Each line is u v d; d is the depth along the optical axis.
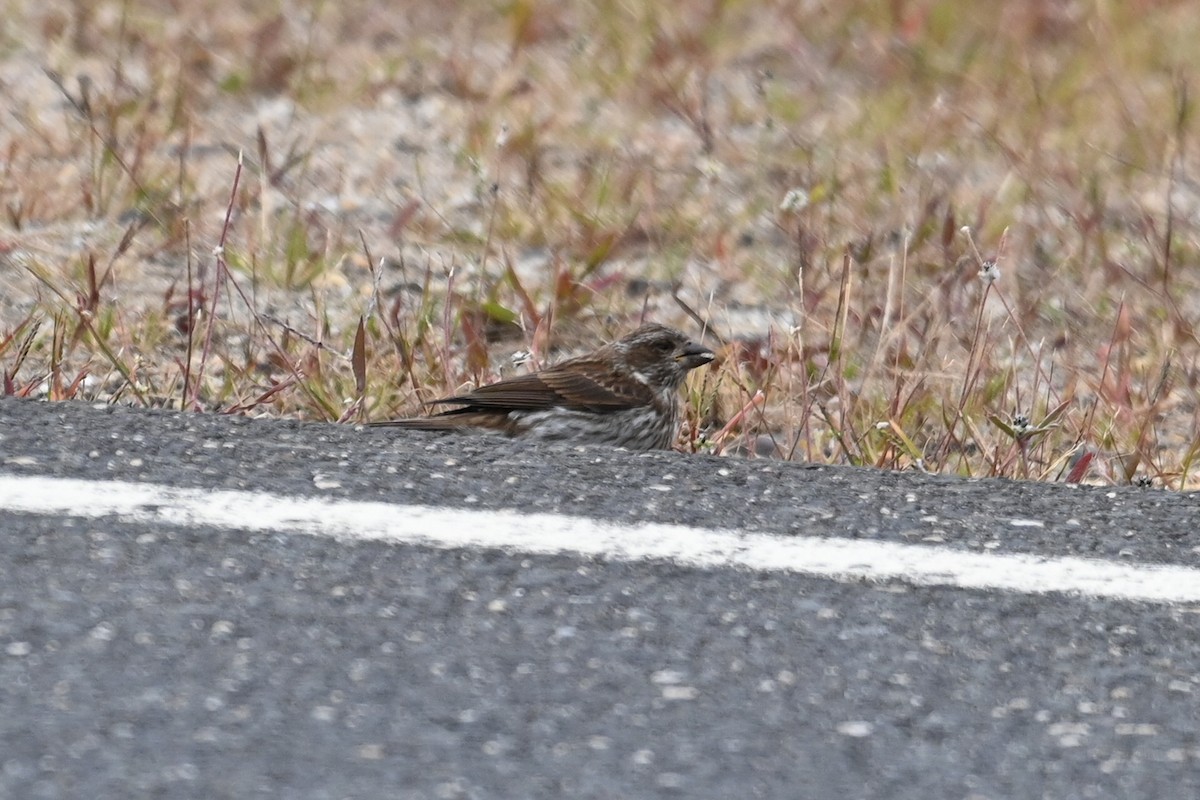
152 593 6.92
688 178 15.69
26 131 15.76
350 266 13.52
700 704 6.32
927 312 12.71
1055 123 17.72
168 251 13.45
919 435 11.26
